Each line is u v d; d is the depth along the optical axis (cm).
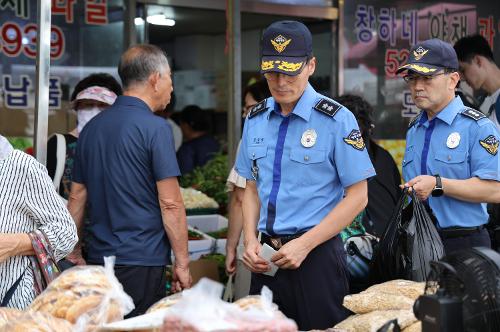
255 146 287
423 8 624
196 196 508
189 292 176
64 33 507
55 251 262
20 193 258
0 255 249
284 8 575
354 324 223
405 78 324
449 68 315
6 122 495
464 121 317
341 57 593
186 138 667
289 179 278
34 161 262
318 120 274
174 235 312
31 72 500
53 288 206
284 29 263
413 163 335
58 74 507
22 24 497
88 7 512
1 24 492
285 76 265
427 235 295
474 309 182
